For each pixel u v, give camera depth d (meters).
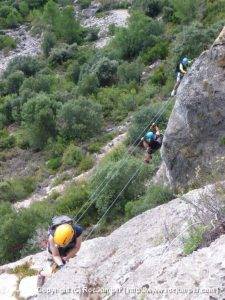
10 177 24.31
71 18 45.25
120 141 23.19
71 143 24.97
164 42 33.38
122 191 13.62
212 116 10.47
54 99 30.00
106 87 31.11
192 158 10.77
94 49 40.56
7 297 8.05
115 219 14.29
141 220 7.27
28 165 25.09
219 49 10.76
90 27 46.59
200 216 5.65
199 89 10.71
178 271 4.62
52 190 20.97
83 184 18.80
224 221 5.17
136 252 6.23
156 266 5.11
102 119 26.41
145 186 14.61
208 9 32.91
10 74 38.16
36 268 8.80
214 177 6.92
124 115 26.62
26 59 40.12
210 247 4.73
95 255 6.57
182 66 18.09
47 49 44.00
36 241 13.73
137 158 17.41
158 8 42.59
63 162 23.34
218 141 10.38
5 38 48.66
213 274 4.24
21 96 32.19
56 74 38.31
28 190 22.11
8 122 32.22
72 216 15.54
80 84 31.67
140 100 26.98
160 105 21.03
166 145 11.29
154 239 6.37
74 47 41.75
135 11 41.44
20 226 14.53
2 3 57.84
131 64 30.95
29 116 27.02
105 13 49.34
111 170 15.30
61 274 6.06
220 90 10.44
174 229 6.27
